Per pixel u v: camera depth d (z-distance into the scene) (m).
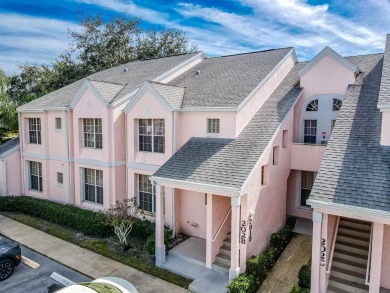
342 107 14.30
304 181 17.38
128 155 18.12
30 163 24.05
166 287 11.74
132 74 23.47
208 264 12.89
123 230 15.40
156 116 16.66
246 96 15.27
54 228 17.95
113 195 18.30
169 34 46.31
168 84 18.91
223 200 13.64
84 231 17.00
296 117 17.50
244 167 12.31
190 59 22.88
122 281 10.41
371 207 9.05
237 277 11.10
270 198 14.30
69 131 20.41
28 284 12.07
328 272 10.52
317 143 17.03
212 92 16.92
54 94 25.02
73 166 20.58
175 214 16.00
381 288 10.71
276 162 15.00
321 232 10.05
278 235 14.40
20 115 23.80
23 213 20.92
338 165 11.10
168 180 13.00
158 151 17.11
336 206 9.49
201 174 12.73
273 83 18.25
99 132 18.94
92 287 9.39
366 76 16.50
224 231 13.94
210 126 15.67
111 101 18.20
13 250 12.73
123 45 43.31
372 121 12.87
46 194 22.50
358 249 12.09
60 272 13.02
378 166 10.60
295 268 12.95
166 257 13.84
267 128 14.66
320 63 16.77
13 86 52.81
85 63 42.56
